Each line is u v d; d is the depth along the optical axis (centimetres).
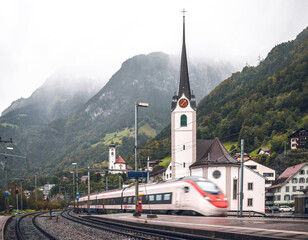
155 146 17125
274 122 15288
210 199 3212
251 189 5922
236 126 16725
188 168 6638
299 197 3372
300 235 1462
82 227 3089
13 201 8612
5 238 2255
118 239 2117
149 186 4331
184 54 7150
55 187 18488
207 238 1797
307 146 11925
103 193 6419
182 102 6825
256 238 1529
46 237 2394
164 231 2255
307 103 15825
